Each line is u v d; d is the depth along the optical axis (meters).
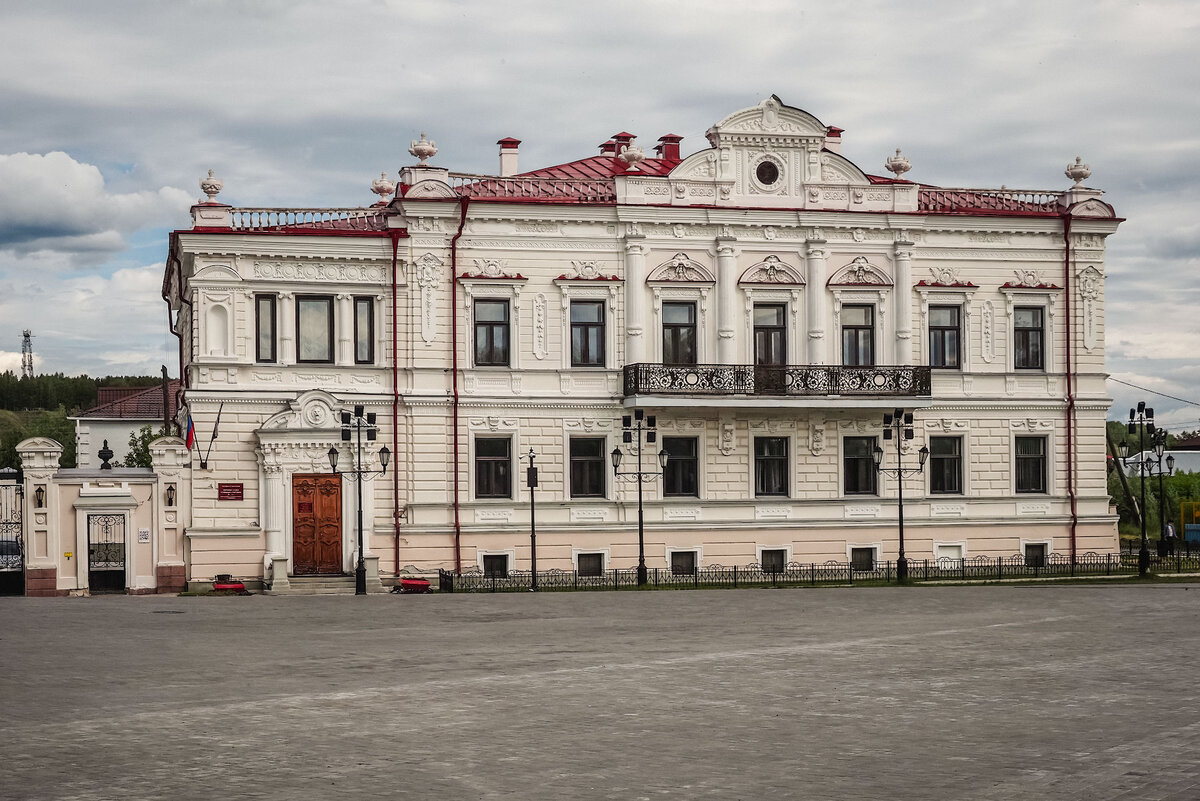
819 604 38.22
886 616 34.59
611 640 29.12
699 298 52.09
